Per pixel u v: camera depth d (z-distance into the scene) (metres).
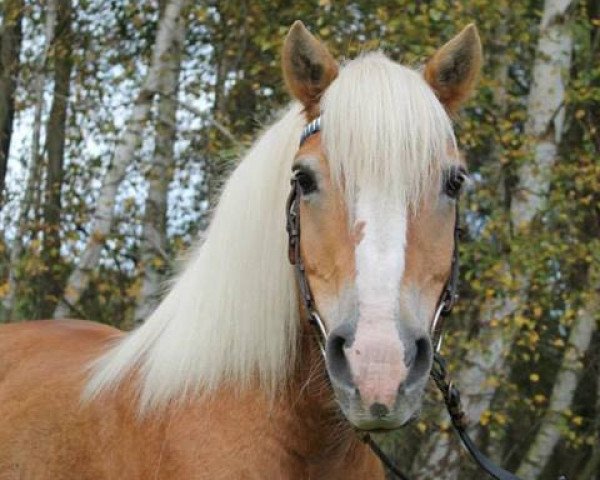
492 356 10.66
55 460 4.54
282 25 11.89
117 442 4.35
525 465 12.94
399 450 12.50
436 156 3.77
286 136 4.22
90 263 10.35
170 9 10.62
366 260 3.57
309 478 4.15
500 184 11.57
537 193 11.00
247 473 4.02
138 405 4.33
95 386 4.57
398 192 3.66
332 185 3.77
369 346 3.43
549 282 11.76
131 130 10.46
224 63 13.12
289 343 4.12
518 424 15.34
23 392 4.96
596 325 13.55
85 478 4.43
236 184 4.29
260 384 4.11
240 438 4.06
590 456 16.27
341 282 3.65
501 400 13.26
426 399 10.40
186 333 4.27
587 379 16.56
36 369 5.10
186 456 4.07
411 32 10.47
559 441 16.23
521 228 10.66
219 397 4.14
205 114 10.51
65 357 5.12
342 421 4.12
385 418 3.41
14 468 4.67
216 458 4.03
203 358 4.19
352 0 11.12
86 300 12.50
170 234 13.35
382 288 3.53
